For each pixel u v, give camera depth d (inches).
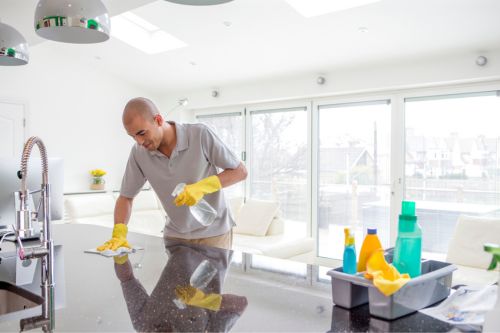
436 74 160.2
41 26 68.6
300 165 211.2
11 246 79.4
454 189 168.6
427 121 173.8
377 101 185.8
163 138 76.2
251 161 231.0
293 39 164.9
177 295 44.8
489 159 160.1
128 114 68.4
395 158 180.9
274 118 220.8
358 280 38.5
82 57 225.9
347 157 195.9
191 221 78.5
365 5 135.3
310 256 187.0
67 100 224.2
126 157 253.1
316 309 40.0
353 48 163.6
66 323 37.0
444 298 41.8
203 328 35.4
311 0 145.0
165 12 159.5
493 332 32.5
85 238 82.2
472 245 140.2
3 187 78.3
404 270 40.0
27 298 48.1
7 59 104.3
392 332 34.1
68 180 225.8
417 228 40.4
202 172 78.9
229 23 160.7
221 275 52.9
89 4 69.5
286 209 216.8
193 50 191.0
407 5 131.7
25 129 207.9
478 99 161.5
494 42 143.3
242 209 201.2
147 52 202.7
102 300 43.5
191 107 247.3
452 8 129.6
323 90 190.4
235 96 224.5
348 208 196.4
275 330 34.8
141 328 35.6
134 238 80.9
